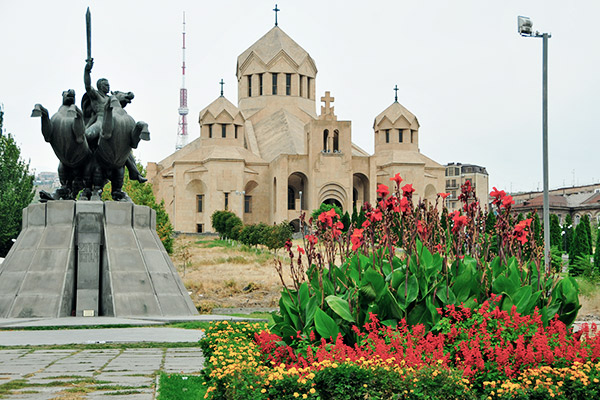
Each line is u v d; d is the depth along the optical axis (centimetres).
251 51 9719
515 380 723
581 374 683
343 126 8088
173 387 1004
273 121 9344
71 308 2075
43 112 2119
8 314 1972
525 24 2162
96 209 2156
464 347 755
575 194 11331
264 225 5650
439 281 876
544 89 2169
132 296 2059
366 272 844
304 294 895
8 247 5153
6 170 5197
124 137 2217
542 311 838
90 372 1166
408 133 8869
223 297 3119
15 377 1114
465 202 1023
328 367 685
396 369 688
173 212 8850
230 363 780
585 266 3494
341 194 8031
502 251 968
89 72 2244
